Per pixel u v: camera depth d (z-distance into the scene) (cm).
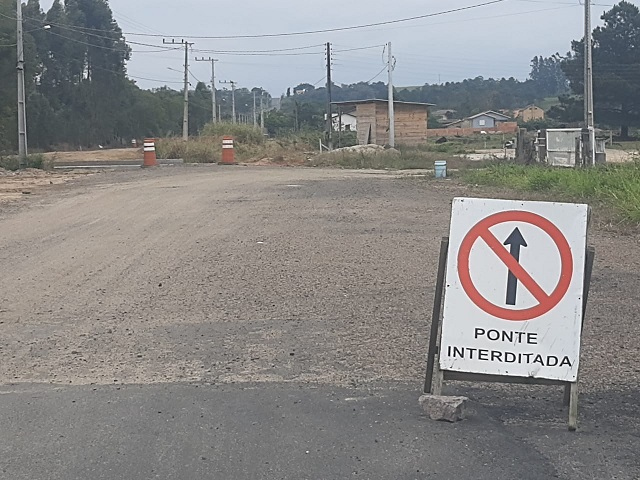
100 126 8781
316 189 2181
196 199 1903
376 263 1110
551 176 2153
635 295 913
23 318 852
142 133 9475
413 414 566
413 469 479
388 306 878
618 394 601
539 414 567
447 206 1769
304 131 8162
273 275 1043
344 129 8781
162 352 727
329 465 486
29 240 1331
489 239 556
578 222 550
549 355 543
